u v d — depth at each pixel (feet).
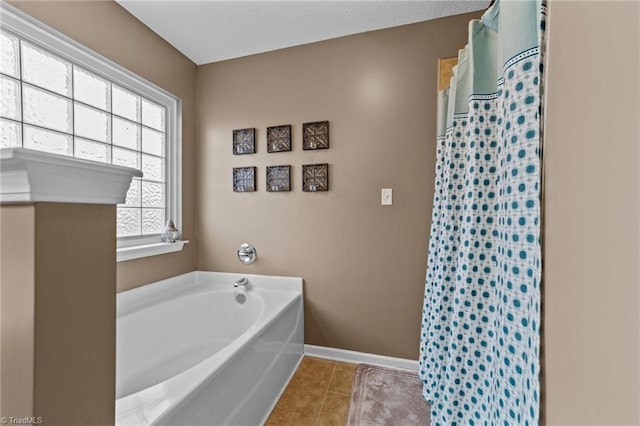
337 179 6.31
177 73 6.72
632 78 1.32
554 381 1.48
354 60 6.16
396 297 5.98
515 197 2.34
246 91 6.95
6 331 1.28
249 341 4.00
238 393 3.70
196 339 6.26
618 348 1.33
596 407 1.38
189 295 6.30
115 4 5.23
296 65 6.56
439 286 4.33
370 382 5.41
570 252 1.44
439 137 5.16
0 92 3.93
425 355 5.06
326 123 6.31
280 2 5.23
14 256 1.26
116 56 5.27
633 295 1.31
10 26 3.90
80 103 4.90
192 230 7.27
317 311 6.48
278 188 6.68
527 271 2.21
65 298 1.35
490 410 2.93
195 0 5.17
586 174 1.40
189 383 2.95
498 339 2.60
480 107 3.42
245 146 6.91
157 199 6.55
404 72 5.86
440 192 5.06
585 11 1.40
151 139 6.38
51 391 1.28
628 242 1.32
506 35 2.47
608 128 1.36
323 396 4.99
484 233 3.40
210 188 7.27
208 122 7.27
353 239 6.23
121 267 5.49
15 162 1.15
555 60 1.49
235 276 7.06
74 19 4.58
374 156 6.07
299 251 6.60
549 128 1.52
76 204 1.40
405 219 5.91
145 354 5.33
